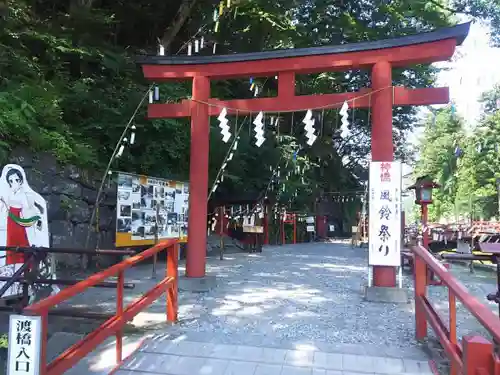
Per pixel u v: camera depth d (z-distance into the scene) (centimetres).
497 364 200
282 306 612
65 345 435
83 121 968
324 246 1914
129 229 827
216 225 1520
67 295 284
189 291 709
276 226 2000
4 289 401
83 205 852
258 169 1741
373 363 400
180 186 974
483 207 2728
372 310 595
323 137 2231
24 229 532
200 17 1388
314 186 2427
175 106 765
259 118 725
